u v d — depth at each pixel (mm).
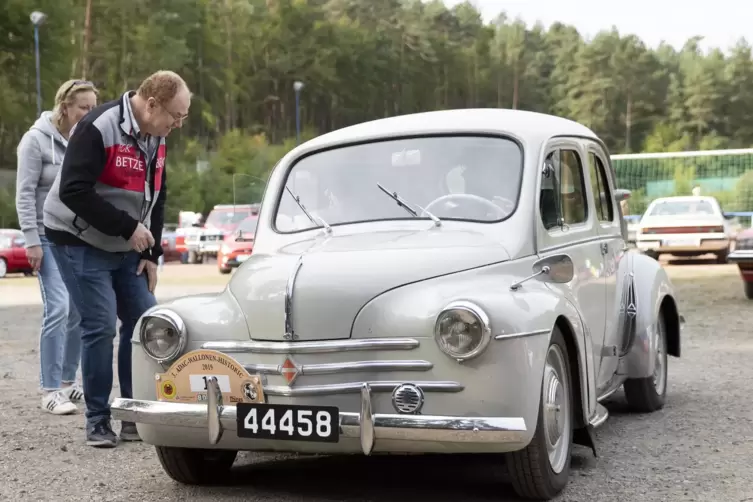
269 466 5055
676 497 4254
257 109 126562
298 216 5098
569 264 4422
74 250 5281
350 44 136625
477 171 4867
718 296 14562
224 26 123750
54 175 6422
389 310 3982
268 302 4137
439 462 5012
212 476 4707
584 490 4379
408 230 4715
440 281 4109
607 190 5984
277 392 4027
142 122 5293
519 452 4059
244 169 79250
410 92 145750
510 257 4402
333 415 3906
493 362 3822
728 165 36062
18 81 70250
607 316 5523
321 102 132750
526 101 159375
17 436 5789
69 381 6715
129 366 5641
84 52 84625
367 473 4812
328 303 4039
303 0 133500
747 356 8672
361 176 5094
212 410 4090
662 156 37062
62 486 4652
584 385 4598
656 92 149750
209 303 4367
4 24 67750
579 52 153625
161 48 94812
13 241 24344
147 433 4355
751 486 4426
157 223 5613
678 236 22156
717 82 145250
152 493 4512
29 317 13430
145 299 5574
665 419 6066
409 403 3869
